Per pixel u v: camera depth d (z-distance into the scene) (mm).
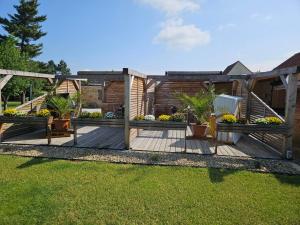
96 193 3797
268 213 3283
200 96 7691
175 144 7219
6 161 5328
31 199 3551
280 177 4602
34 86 16438
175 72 13797
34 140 7512
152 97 12117
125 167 5059
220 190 3977
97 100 22375
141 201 3564
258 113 7996
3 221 2988
